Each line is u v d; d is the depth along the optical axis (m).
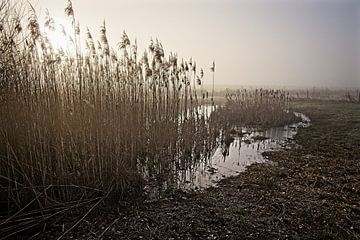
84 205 6.40
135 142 9.18
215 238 5.39
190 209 6.70
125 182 7.31
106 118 7.83
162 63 11.39
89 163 7.12
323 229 5.70
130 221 6.02
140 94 10.59
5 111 6.09
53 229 5.57
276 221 6.07
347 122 22.08
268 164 11.02
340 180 8.72
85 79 8.19
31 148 6.32
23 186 5.65
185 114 13.05
